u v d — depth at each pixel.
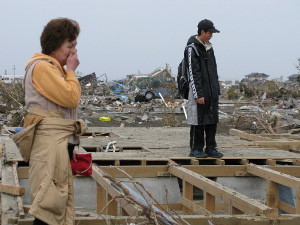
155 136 9.77
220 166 6.32
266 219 3.91
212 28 6.34
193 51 6.33
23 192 4.48
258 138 9.34
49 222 3.10
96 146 8.18
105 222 3.83
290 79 69.56
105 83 46.78
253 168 6.18
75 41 3.37
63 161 3.22
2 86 18.52
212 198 5.15
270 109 22.48
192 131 6.80
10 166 5.94
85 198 5.90
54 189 3.13
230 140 9.32
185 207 5.68
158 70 44.38
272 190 5.72
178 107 21.28
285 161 6.98
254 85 36.06
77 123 3.33
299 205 5.13
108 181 4.90
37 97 3.26
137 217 3.80
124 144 8.45
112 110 23.69
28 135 3.22
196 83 6.32
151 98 29.16
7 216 3.92
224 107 25.59
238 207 4.41
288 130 13.95
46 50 3.34
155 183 6.19
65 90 3.20
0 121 14.11
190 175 5.53
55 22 3.32
